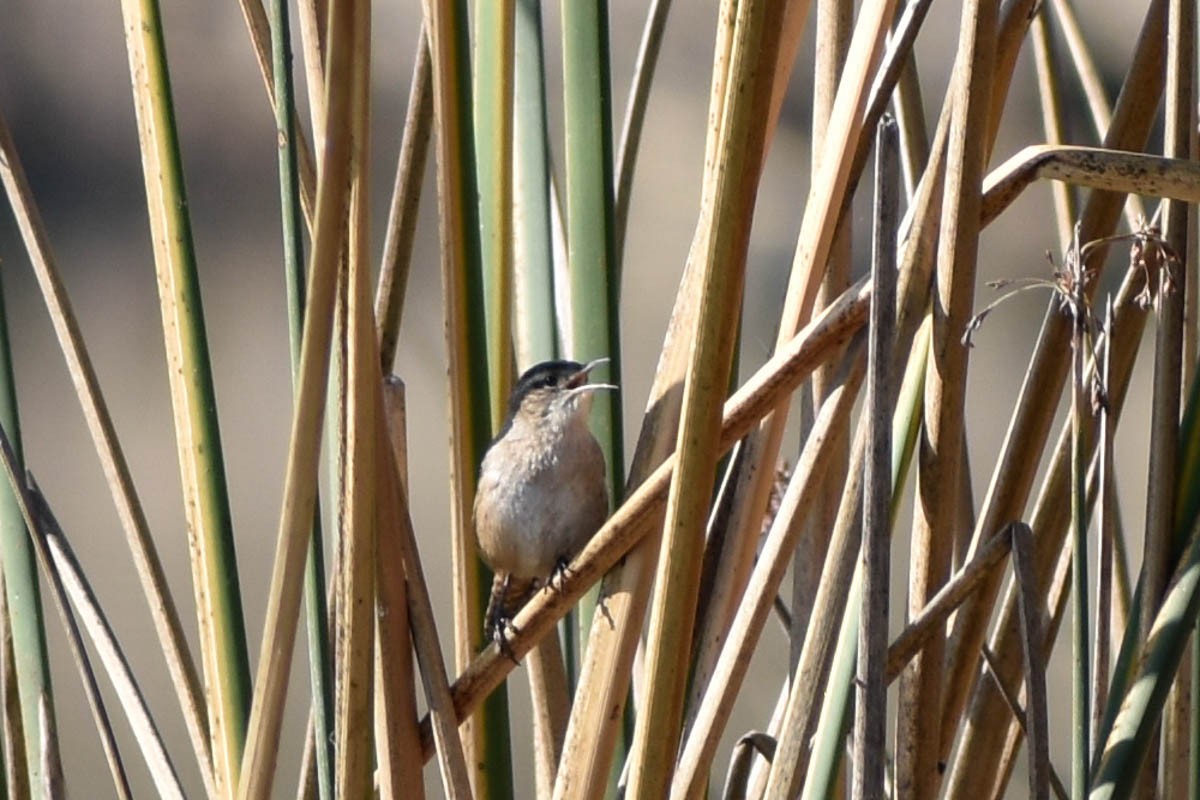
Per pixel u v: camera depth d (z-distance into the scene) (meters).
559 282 7.68
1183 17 5.88
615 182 7.59
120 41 19.03
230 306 18.41
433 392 16.62
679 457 4.84
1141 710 5.54
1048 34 7.69
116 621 16.73
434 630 5.77
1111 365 6.16
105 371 18.36
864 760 5.18
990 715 6.79
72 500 17.72
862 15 5.79
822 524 6.79
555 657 6.78
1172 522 5.83
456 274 6.30
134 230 18.78
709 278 4.67
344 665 5.29
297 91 14.49
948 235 5.39
